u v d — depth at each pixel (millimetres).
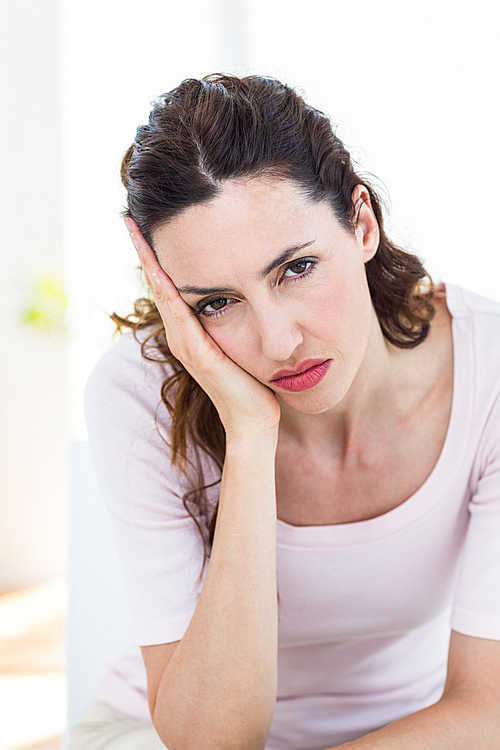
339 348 789
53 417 3627
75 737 1052
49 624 3053
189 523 956
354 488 956
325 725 1058
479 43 2623
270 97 743
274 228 712
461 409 934
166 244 750
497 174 2443
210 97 729
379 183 929
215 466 988
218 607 854
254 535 868
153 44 3186
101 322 3518
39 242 3529
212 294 770
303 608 996
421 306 954
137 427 976
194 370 882
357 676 1067
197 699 845
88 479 1743
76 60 3422
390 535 946
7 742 2102
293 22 2861
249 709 845
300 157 720
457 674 853
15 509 3631
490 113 2553
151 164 724
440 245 1395
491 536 889
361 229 825
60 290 3502
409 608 1001
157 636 918
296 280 748
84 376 3611
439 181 2447
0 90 3461
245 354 819
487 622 851
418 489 947
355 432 928
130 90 3328
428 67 2582
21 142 3482
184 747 860
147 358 992
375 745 757
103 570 1533
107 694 1115
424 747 760
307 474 954
